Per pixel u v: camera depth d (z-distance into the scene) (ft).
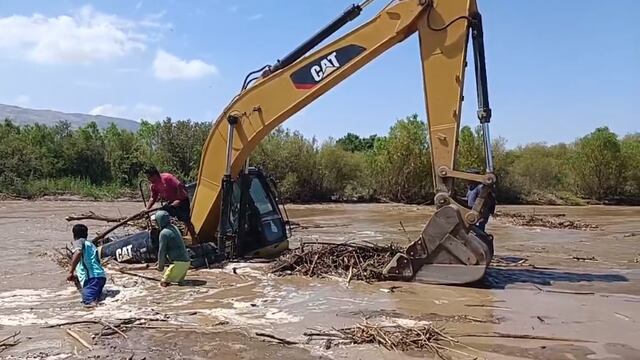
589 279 36.81
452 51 34.27
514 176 126.82
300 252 39.24
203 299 30.19
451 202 33.99
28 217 75.00
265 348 22.22
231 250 39.65
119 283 33.63
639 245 54.70
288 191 119.24
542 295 31.89
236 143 38.81
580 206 120.26
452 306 29.09
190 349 22.06
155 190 39.14
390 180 121.90
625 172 126.11
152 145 126.52
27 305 28.76
